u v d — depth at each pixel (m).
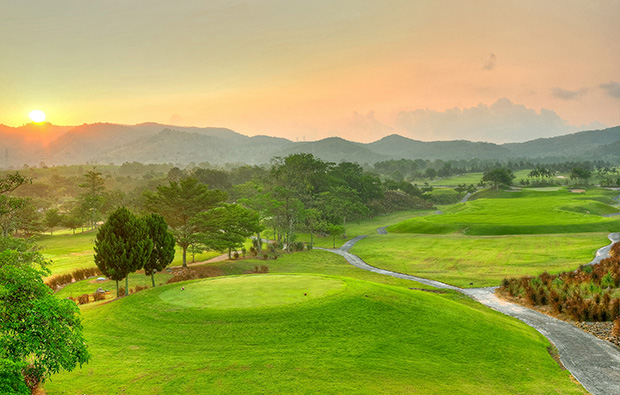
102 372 16.52
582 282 39.25
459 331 22.83
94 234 116.31
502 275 48.19
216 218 58.88
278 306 23.31
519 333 25.33
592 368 21.08
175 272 50.00
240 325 21.28
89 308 27.66
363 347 19.56
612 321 29.45
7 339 12.45
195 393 15.00
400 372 17.47
